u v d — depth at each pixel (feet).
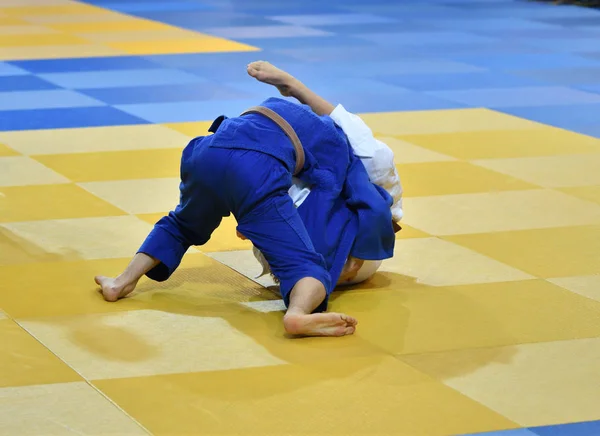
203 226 25.25
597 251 29.73
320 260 23.77
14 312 24.31
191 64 64.64
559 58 69.00
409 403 20.17
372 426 19.26
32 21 85.40
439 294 25.98
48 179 36.76
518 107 52.65
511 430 19.26
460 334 23.49
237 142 23.77
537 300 25.70
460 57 69.05
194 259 28.45
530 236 31.07
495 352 22.58
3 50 69.31
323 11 94.89
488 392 20.74
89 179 36.88
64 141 43.19
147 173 37.99
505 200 35.14
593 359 22.38
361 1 103.60
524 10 96.84
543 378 21.40
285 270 23.61
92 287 26.07
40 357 21.94
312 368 21.63
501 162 40.81
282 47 72.49
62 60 65.67
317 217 24.71
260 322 24.06
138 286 26.30
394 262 28.43
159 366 21.65
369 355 22.30
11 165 38.73
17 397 20.20
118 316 24.25
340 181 25.17
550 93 56.59
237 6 98.63
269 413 19.69
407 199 35.04
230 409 19.81
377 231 25.20
